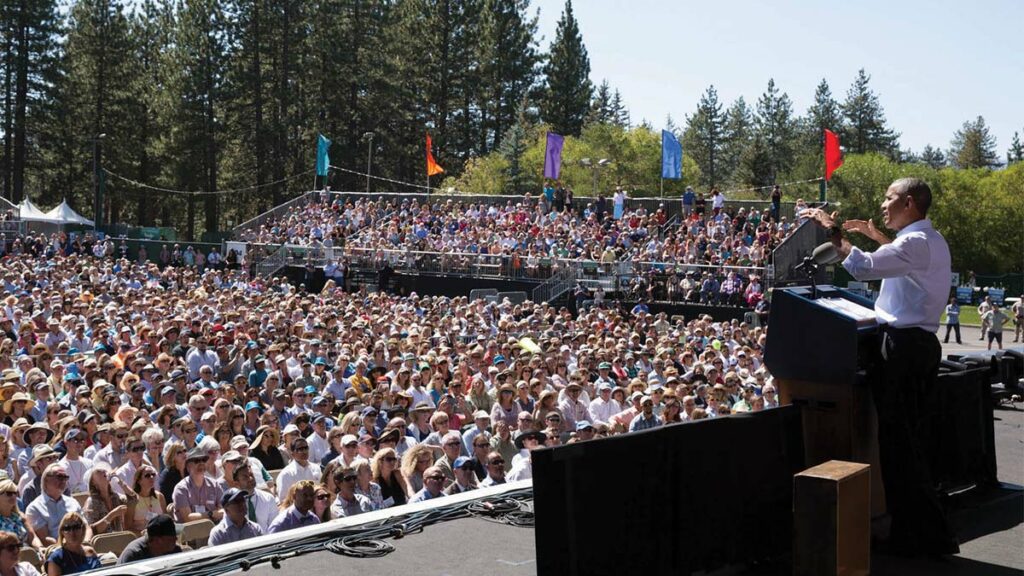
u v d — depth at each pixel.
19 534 7.25
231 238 52.53
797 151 111.31
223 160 78.31
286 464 10.49
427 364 15.16
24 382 13.34
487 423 11.12
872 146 109.50
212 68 73.69
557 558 3.50
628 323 25.69
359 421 10.28
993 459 5.78
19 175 73.50
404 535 5.06
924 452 4.70
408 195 45.41
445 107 87.38
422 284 36.50
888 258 4.27
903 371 4.35
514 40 87.56
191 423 9.99
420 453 8.86
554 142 41.75
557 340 19.53
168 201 79.00
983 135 128.12
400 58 85.62
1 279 26.55
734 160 121.69
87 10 75.31
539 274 34.38
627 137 82.62
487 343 18.47
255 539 4.98
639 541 3.71
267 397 13.28
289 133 78.81
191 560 4.62
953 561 4.38
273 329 19.08
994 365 6.42
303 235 43.91
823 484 3.78
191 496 8.55
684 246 33.81
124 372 13.61
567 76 91.94
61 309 20.67
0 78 72.69
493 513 5.49
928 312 4.34
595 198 40.84
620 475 3.66
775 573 4.19
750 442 4.25
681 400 13.22
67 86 73.88
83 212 78.88
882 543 4.54
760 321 28.47
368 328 20.88
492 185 77.62
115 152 75.69
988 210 75.50
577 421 13.05
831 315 4.28
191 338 16.73
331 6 76.75
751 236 34.97
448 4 85.69
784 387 4.55
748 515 4.20
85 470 9.38
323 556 4.69
